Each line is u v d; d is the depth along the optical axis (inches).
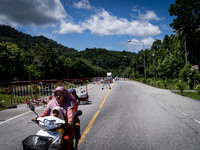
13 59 974.4
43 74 1406.3
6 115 372.8
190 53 1747.0
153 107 418.3
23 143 121.0
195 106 429.1
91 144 194.5
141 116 326.0
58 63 1638.8
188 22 1619.1
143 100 543.5
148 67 2810.0
